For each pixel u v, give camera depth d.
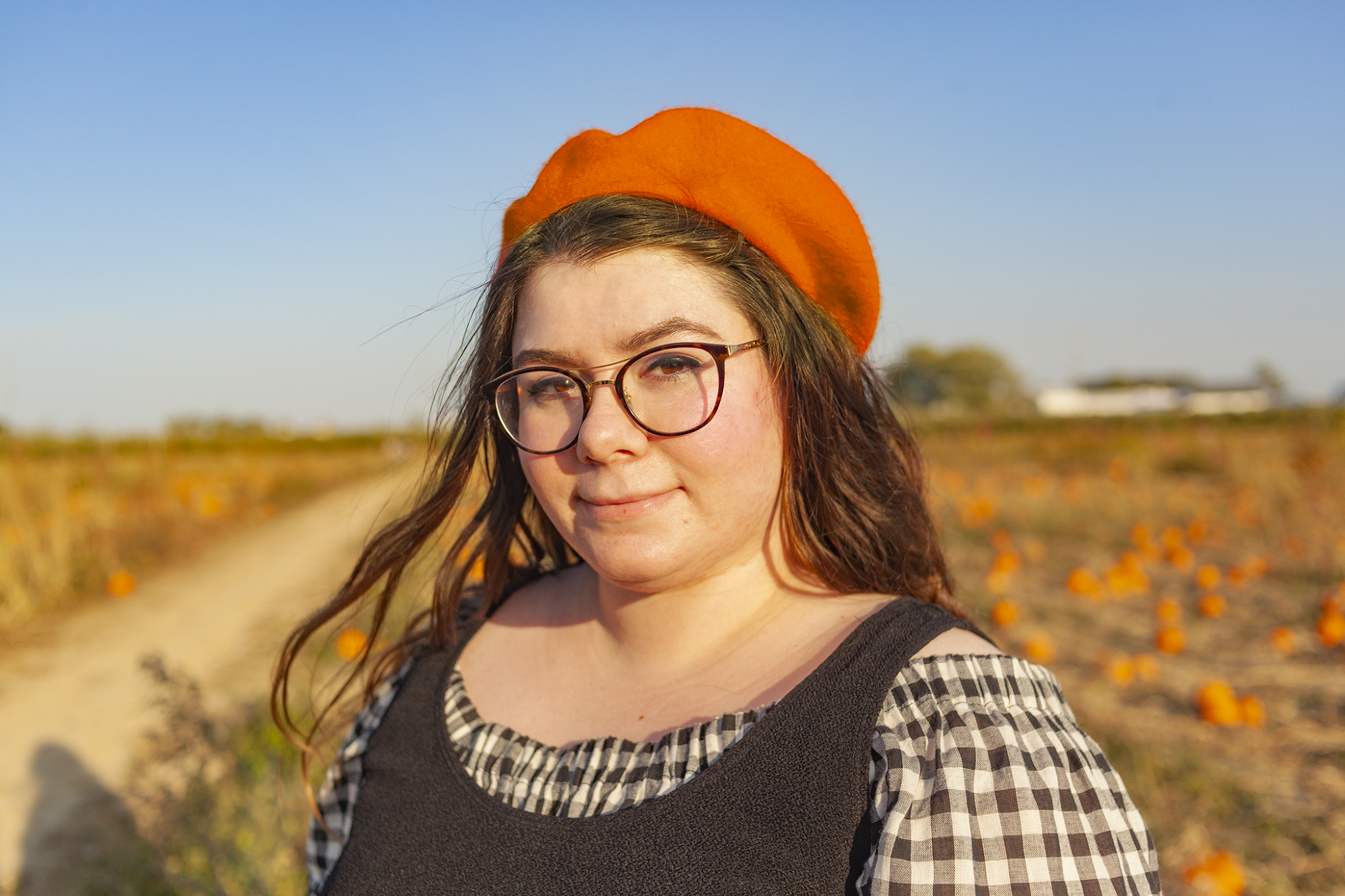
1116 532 11.33
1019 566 9.43
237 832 3.40
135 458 18.23
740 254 1.11
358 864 1.19
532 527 1.58
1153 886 0.90
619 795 1.04
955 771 0.88
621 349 1.07
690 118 1.11
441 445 1.50
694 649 1.16
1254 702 4.39
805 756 0.95
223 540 14.05
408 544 1.46
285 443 38.66
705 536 1.09
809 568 1.20
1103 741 4.37
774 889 0.91
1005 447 26.36
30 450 11.95
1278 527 10.09
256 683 5.90
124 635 7.89
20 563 9.16
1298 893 3.09
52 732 5.48
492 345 1.27
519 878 1.03
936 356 68.25
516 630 1.40
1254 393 75.12
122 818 4.18
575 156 1.16
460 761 1.21
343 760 1.39
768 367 1.13
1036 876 0.83
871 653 0.99
